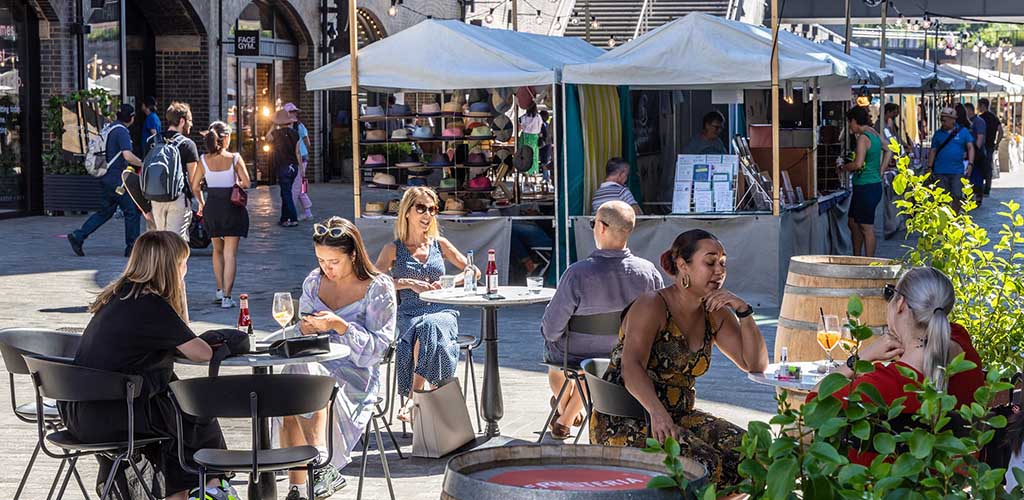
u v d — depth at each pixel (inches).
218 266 479.2
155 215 498.9
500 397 303.9
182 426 223.3
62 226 764.6
